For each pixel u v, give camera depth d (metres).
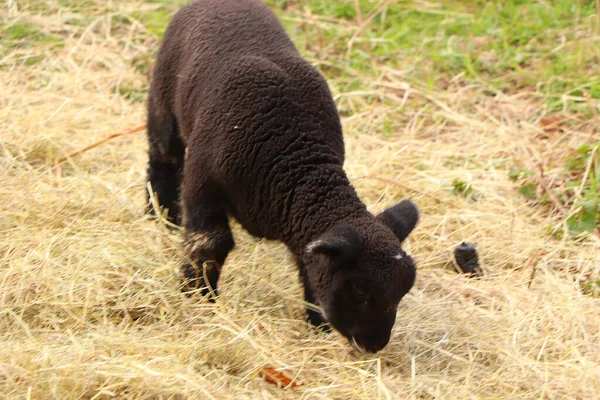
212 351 5.00
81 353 4.66
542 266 6.48
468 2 10.39
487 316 5.82
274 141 5.32
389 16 10.15
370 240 4.93
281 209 5.32
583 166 7.51
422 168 7.76
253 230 5.56
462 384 5.16
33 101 8.05
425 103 8.73
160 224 6.13
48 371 4.51
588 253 6.67
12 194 6.41
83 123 7.98
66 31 9.39
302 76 5.61
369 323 4.97
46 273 5.46
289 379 4.92
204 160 5.46
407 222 5.22
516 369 5.27
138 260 5.74
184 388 4.56
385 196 7.17
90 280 5.49
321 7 10.23
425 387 5.05
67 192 6.70
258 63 5.57
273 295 5.84
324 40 9.52
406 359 5.37
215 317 5.32
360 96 8.76
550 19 9.84
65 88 8.41
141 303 5.45
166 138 6.36
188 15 6.19
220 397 4.60
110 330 5.06
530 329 5.67
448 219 7.02
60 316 5.26
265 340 5.27
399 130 8.37
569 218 6.98
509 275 6.39
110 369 4.60
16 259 5.57
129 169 7.30
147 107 6.54
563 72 8.92
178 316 5.45
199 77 5.75
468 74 9.10
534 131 8.18
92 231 6.09
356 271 4.88
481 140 8.12
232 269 5.98
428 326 5.66
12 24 9.18
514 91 8.86
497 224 6.97
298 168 5.29
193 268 5.64
